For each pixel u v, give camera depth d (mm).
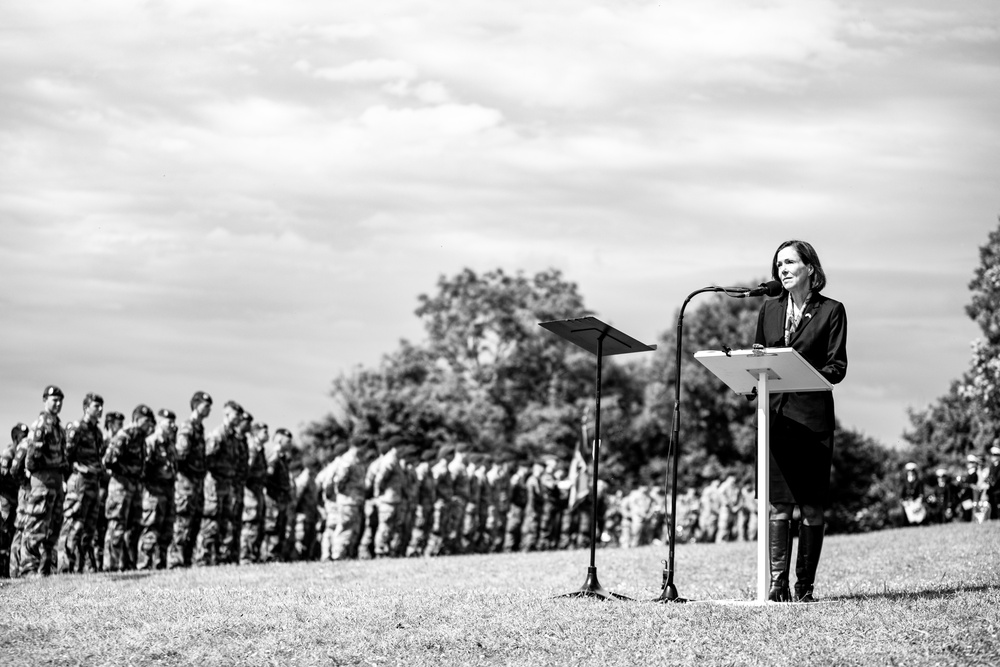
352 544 34312
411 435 71125
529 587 20812
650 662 13227
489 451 77125
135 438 27562
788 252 15727
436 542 38688
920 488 52906
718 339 83250
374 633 14781
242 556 31047
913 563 23328
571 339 17062
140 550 27766
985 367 57844
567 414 82312
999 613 14477
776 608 15195
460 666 13359
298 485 34938
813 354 15750
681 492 54625
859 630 13977
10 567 27797
